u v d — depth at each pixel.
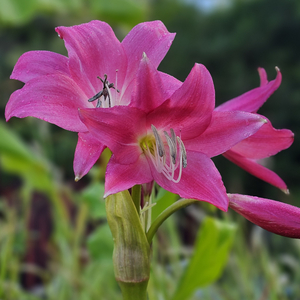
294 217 0.41
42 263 1.06
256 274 0.83
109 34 0.46
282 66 3.92
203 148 0.43
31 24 3.55
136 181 0.41
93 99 0.44
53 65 0.46
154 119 0.41
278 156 3.66
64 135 3.14
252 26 4.02
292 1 3.98
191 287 0.60
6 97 2.47
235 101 0.49
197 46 4.11
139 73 0.39
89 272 0.80
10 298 0.70
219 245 0.60
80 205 0.87
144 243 0.43
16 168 0.79
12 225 0.75
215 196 0.40
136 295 0.43
